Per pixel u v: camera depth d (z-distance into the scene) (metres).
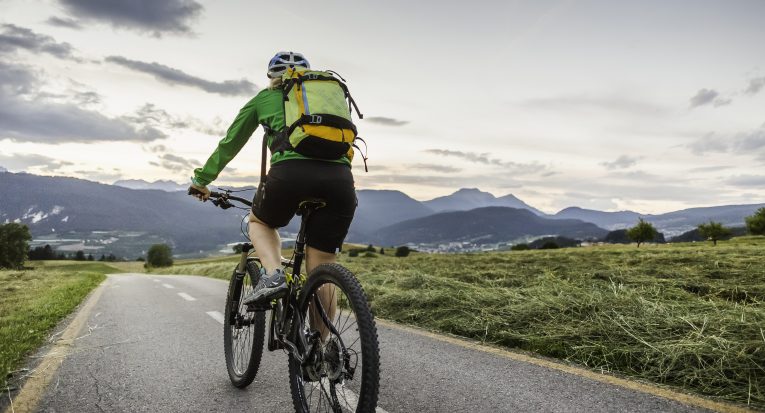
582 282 6.66
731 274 7.87
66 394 3.34
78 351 4.66
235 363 3.53
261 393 3.31
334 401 2.36
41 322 6.29
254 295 2.59
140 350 4.70
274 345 2.86
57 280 16.61
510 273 9.29
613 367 3.52
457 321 5.13
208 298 9.65
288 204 2.53
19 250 72.81
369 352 2.06
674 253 13.60
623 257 12.92
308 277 2.54
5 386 3.50
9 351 4.39
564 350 3.93
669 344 3.54
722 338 3.44
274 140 2.50
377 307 6.45
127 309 7.95
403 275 9.10
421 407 2.93
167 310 7.75
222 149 2.74
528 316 4.87
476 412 2.82
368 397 2.05
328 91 2.42
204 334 5.50
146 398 3.26
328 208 2.57
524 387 3.19
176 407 3.08
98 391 3.41
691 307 4.48
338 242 2.73
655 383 3.16
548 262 12.19
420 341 4.62
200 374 3.81
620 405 2.80
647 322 4.06
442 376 3.50
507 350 4.18
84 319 6.83
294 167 2.42
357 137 2.65
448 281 7.40
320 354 2.38
